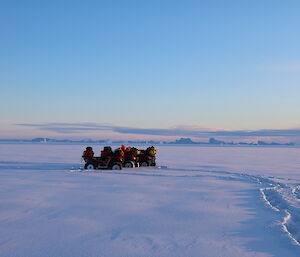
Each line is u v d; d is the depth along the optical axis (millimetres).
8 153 32625
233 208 6922
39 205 7004
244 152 44531
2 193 8523
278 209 7188
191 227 5395
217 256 4078
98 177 12328
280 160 26047
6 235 4859
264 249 4348
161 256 4059
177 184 10664
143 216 6105
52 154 30781
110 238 4762
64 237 4781
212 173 14375
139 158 17531
